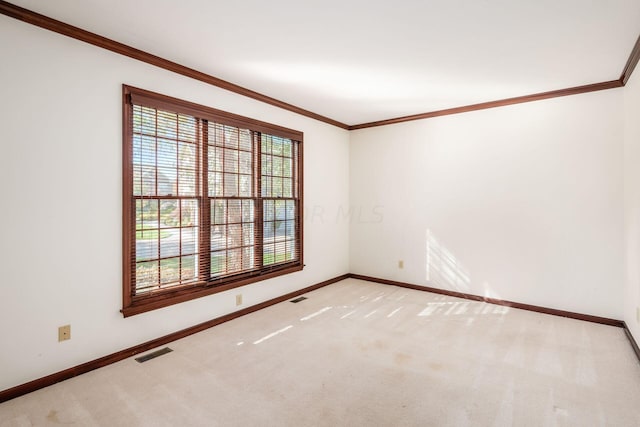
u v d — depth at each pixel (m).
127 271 2.65
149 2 2.02
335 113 4.59
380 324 3.38
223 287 3.39
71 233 2.38
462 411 1.97
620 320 3.30
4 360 2.10
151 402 2.07
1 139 2.07
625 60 2.83
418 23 2.26
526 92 3.68
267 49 2.68
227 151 3.45
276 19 2.22
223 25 2.30
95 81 2.47
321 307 3.91
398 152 4.84
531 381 2.29
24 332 2.18
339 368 2.48
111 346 2.59
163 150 2.90
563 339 3.00
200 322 3.23
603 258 3.39
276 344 2.91
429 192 4.56
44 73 2.23
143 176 2.76
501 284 4.01
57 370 2.32
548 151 3.68
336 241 5.13
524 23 2.25
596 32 2.37
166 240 2.92
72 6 2.06
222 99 3.38
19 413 1.96
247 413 1.96
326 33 2.41
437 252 4.50
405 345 2.88
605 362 2.56
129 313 2.66
